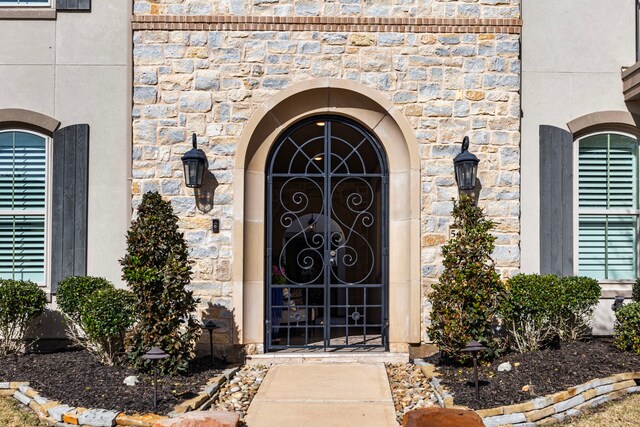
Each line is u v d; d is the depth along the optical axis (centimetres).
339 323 948
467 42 817
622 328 724
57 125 846
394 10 818
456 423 494
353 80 810
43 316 824
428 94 812
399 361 791
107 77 852
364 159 881
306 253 900
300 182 875
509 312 734
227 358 786
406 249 815
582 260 885
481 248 702
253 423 570
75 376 659
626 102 870
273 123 823
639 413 578
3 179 859
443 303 700
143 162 798
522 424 552
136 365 668
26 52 849
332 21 811
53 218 838
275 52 810
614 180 887
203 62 806
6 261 859
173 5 809
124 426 538
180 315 682
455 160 790
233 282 789
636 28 874
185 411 561
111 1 856
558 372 648
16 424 556
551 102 861
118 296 715
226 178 802
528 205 848
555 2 867
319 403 626
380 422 574
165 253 684
